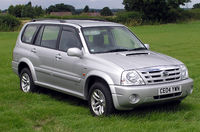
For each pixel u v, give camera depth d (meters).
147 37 30.94
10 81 10.95
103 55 7.17
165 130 5.86
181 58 16.81
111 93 6.50
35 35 8.96
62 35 8.09
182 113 6.96
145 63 6.75
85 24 7.93
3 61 16.36
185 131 5.75
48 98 8.48
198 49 20.83
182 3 62.06
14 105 7.81
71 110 7.27
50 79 8.24
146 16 59.09
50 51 8.20
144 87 6.37
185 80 6.96
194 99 8.18
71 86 7.62
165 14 60.50
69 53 7.29
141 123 6.25
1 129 6.07
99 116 6.68
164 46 23.00
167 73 6.67
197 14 63.41
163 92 6.52
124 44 7.83
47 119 6.72
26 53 9.02
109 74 6.59
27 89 9.12
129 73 6.44
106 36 7.77
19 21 50.19
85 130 5.93
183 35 32.66
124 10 63.34
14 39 32.03
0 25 48.66
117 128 5.92
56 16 53.97
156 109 7.29
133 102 6.38
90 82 7.25
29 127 6.23
